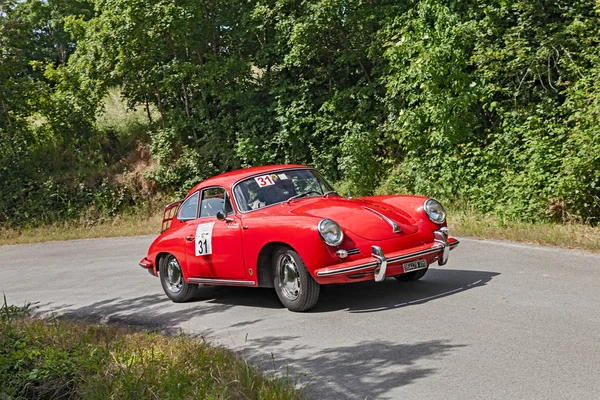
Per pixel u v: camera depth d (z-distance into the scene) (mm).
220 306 8078
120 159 23797
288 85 20828
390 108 18266
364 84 19641
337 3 18469
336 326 6359
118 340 6496
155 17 21016
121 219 21141
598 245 8859
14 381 4992
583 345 4992
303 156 20219
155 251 8906
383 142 18422
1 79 23094
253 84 22016
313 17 18781
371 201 7730
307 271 6828
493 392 4273
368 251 6664
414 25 15820
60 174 23047
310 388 4738
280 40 20328
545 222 11875
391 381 4699
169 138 22094
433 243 7086
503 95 16125
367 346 5598
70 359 5395
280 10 20875
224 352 5621
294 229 6750
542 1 15438
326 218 6684
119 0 21172
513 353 4977
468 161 15375
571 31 14484
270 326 6691
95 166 23250
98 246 15977
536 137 13102
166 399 4402
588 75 13500
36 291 10711
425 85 15266
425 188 15734
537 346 5074
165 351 5691
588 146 11430
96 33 21984
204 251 7973
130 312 8305
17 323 7402
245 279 7531
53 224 21250
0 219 22188
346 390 4625
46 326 7207
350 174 17875
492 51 15367
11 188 22406
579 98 13102
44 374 5094
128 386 4621
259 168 8359
